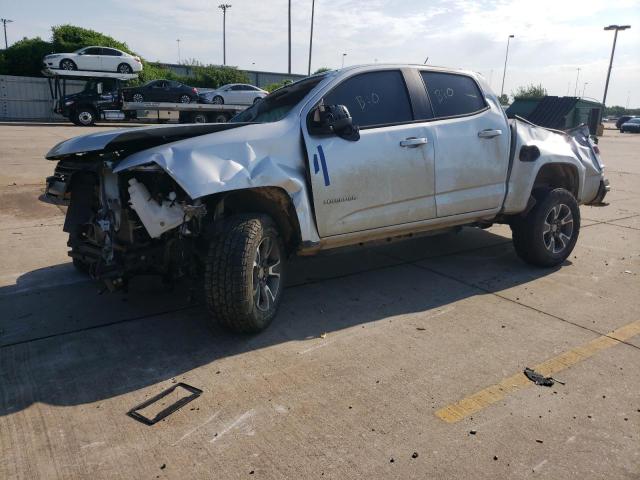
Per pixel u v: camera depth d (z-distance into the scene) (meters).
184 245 3.78
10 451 2.68
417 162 4.52
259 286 3.89
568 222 5.57
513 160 5.17
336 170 4.11
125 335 3.97
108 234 3.71
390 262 5.79
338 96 4.34
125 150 3.78
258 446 2.72
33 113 32.25
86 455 2.65
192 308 4.46
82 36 40.03
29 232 6.72
